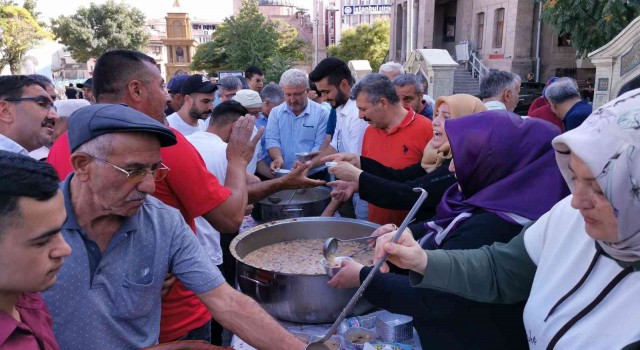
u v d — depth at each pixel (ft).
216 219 4.96
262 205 7.34
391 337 4.28
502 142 3.72
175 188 4.60
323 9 135.44
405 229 3.52
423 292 3.62
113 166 3.21
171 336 4.73
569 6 28.73
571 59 51.96
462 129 3.83
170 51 117.50
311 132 11.49
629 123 2.31
